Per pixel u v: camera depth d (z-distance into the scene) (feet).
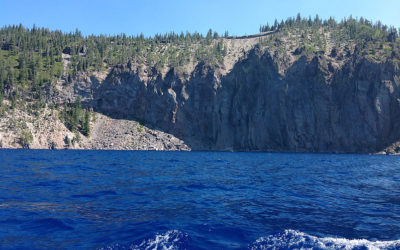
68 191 68.85
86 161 183.73
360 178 104.42
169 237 34.88
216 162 201.05
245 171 130.11
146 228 38.63
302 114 551.18
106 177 98.27
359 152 501.15
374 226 41.09
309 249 31.07
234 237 35.55
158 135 595.06
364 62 526.16
